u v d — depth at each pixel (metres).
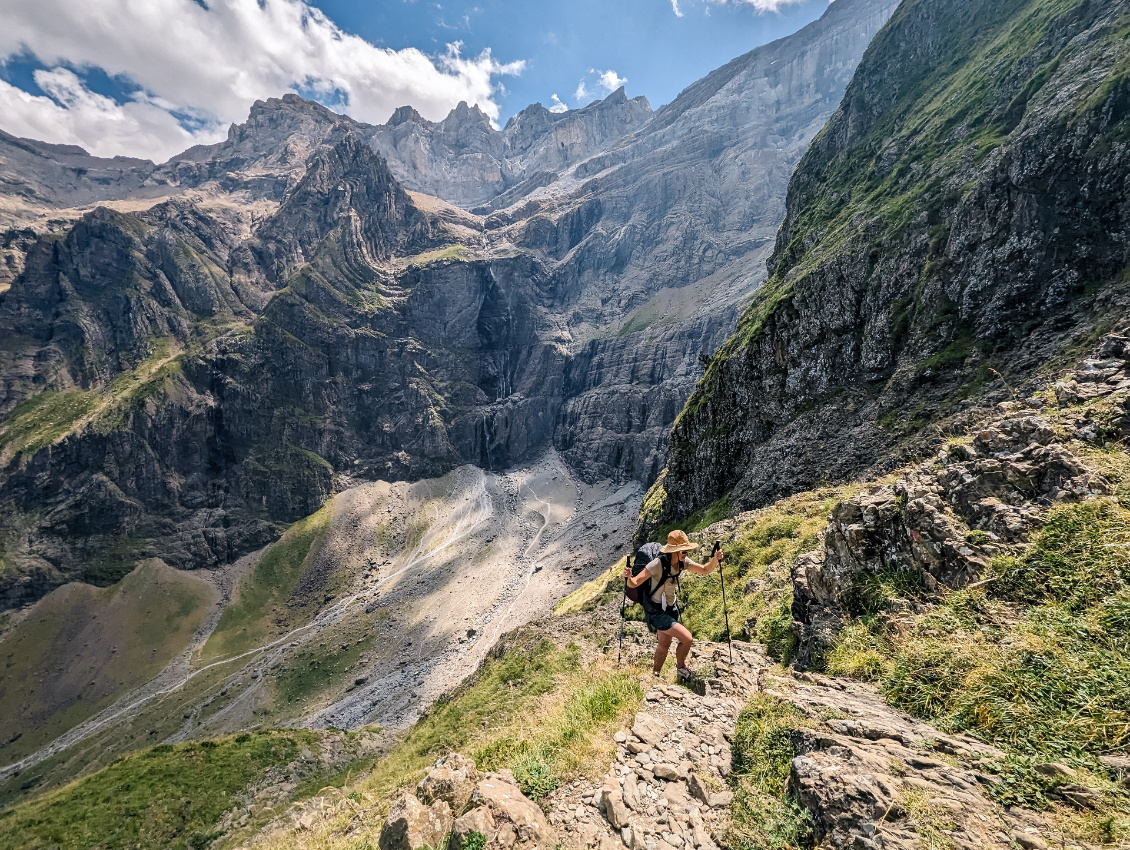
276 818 41.78
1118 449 8.97
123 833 47.22
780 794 5.88
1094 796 4.42
